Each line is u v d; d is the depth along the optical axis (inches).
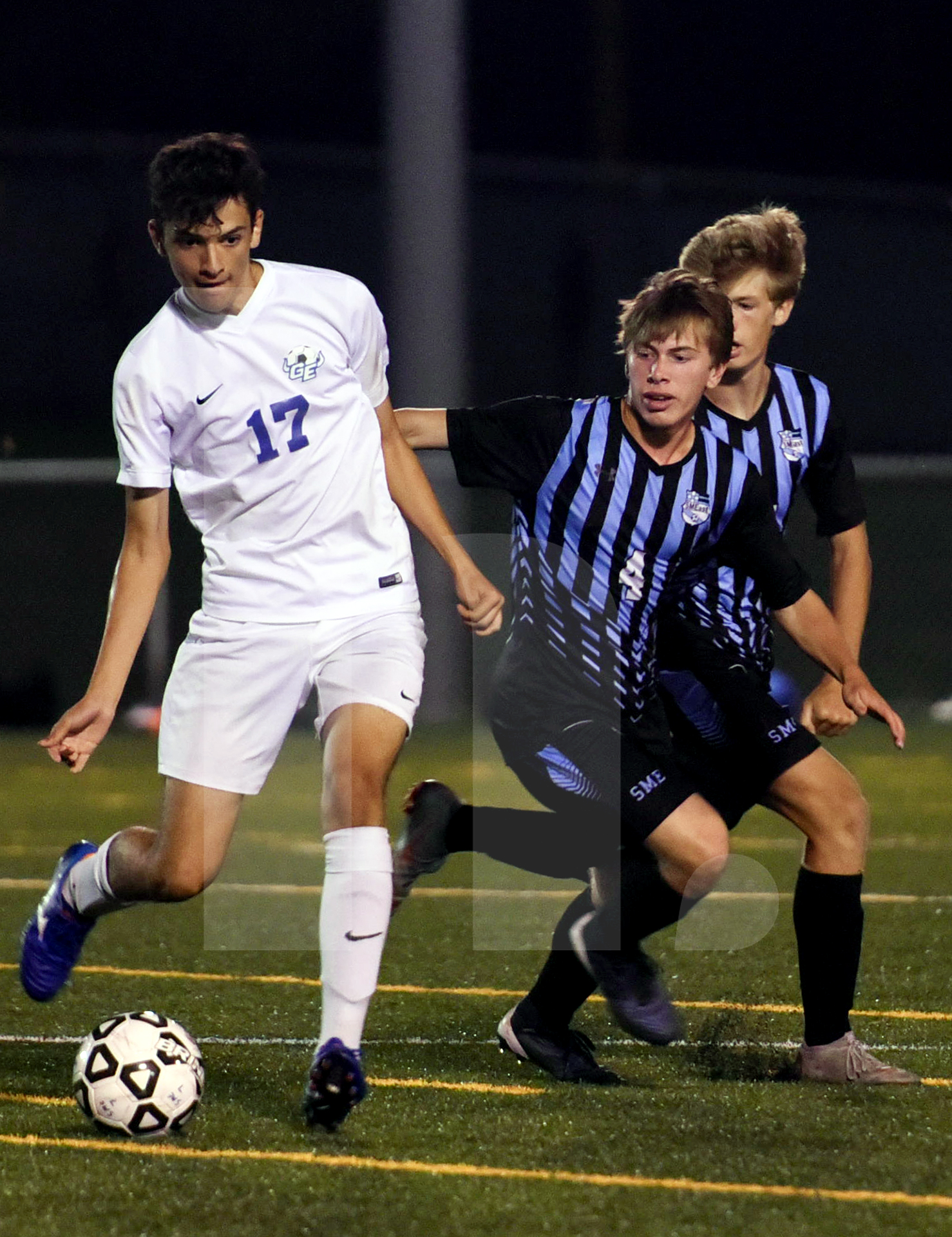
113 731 1572.3
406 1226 378.0
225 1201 394.9
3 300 2957.7
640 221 2923.2
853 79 3518.7
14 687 1612.9
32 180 2994.6
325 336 478.3
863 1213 386.3
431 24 1524.4
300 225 3051.2
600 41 2979.8
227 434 472.4
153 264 2940.5
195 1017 597.9
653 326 489.1
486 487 525.7
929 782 1237.1
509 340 3014.3
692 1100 482.9
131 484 479.5
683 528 508.1
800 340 2984.7
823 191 2726.4
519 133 3486.7
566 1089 498.0
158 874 489.7
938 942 729.0
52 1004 615.8
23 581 1930.4
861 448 2832.2
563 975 516.1
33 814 1126.4
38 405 2920.8
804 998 508.7
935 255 3004.4
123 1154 431.5
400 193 1546.5
